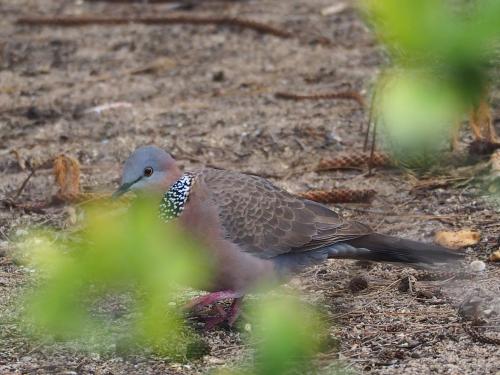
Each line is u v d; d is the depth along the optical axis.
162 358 8.58
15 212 12.72
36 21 21.36
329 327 9.18
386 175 13.62
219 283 9.05
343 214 12.37
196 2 22.66
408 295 9.95
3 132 15.73
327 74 17.92
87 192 13.09
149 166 8.95
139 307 9.06
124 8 22.48
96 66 18.88
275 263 9.24
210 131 15.56
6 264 11.00
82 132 15.68
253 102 16.81
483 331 8.98
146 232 4.73
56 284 4.20
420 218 12.13
